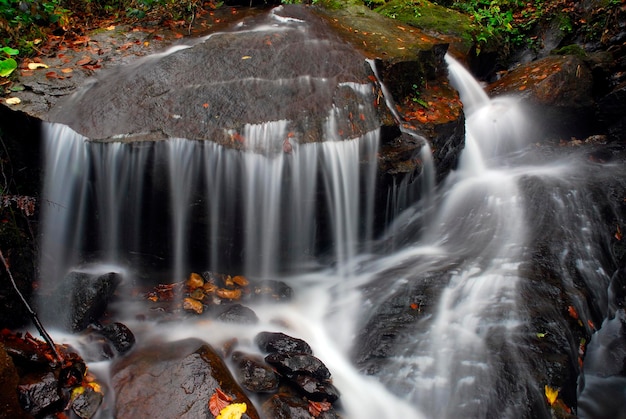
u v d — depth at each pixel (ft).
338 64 17.79
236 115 15.15
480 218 18.29
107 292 13.67
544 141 24.91
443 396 11.79
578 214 17.83
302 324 14.47
